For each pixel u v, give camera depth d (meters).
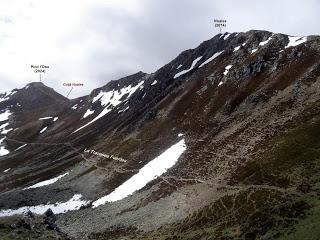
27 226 70.88
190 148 129.88
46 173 171.38
